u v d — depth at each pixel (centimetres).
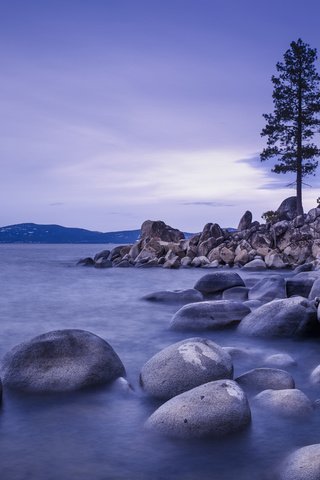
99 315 1431
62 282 2741
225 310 1122
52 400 618
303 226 4291
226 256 4119
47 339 702
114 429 523
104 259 4278
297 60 5191
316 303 1044
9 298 1931
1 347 1002
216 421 502
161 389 634
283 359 800
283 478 412
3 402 611
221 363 661
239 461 449
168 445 482
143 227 4981
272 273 3325
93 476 421
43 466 439
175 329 1120
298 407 557
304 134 5222
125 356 890
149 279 2952
